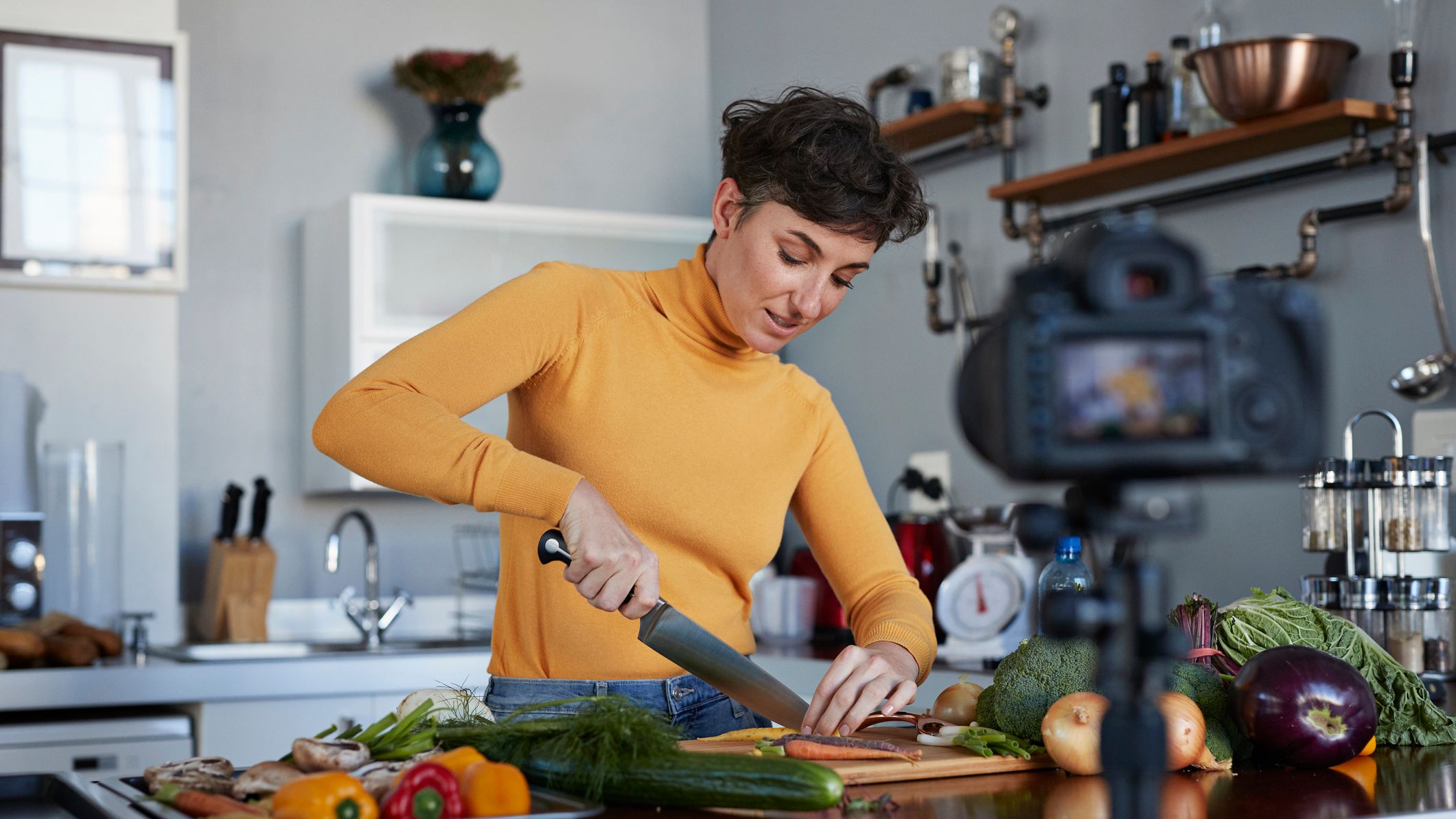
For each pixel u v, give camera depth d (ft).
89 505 9.47
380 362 4.18
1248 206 7.82
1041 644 4.06
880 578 4.98
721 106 13.05
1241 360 1.63
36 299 10.03
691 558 4.78
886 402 10.66
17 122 9.90
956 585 8.21
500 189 12.41
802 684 8.70
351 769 3.37
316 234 11.24
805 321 4.52
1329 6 7.37
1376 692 4.47
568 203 12.66
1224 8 8.04
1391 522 6.11
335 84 11.83
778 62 12.16
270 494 10.59
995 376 1.65
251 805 3.15
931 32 10.25
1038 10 9.30
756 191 4.34
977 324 9.25
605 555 3.76
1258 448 1.62
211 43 11.44
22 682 8.25
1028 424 1.62
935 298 9.78
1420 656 5.97
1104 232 1.66
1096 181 8.34
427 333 4.27
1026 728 3.98
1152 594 2.13
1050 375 1.62
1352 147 6.97
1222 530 7.76
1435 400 6.73
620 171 12.87
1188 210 8.21
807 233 4.26
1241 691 3.92
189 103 11.35
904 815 3.17
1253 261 7.79
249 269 11.45
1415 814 3.19
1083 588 4.43
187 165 10.43
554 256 11.17
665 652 3.97
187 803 3.20
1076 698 3.81
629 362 4.62
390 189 11.94
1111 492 1.66
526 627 4.64
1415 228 6.87
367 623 10.65
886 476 10.64
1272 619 4.58
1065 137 9.06
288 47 11.69
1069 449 1.62
